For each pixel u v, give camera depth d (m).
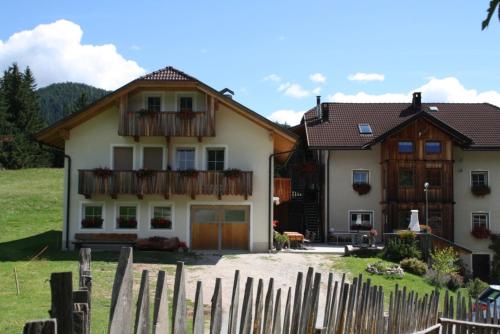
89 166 26.30
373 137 34.69
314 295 5.91
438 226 32.41
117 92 25.34
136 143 26.41
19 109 71.31
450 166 32.41
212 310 4.61
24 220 33.41
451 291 20.94
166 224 26.06
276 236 26.78
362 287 7.29
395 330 8.10
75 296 3.55
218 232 26.22
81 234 25.48
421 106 38.81
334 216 33.91
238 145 26.41
